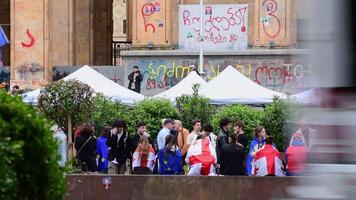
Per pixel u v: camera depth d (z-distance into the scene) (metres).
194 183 27.44
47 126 14.06
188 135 32.88
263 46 52.75
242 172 29.08
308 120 12.87
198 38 53.47
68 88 34.88
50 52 56.84
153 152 30.88
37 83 56.44
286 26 52.62
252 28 53.22
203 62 52.94
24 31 56.88
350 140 12.45
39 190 13.90
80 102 34.91
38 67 56.66
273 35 52.84
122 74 54.12
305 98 13.05
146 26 54.16
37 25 56.81
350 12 12.62
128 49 59.72
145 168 30.78
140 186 27.58
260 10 52.91
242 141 32.00
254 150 31.03
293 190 13.87
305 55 12.90
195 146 28.86
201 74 50.94
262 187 27.02
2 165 13.04
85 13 64.75
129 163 32.41
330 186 12.55
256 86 39.44
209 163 28.56
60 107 34.78
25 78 56.72
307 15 12.85
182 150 32.31
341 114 12.52
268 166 29.17
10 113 13.68
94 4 68.38
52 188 14.02
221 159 29.16
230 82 39.50
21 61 56.81
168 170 29.55
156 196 27.58
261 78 52.38
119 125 31.89
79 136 30.95
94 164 31.06
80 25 64.81
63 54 59.12
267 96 38.94
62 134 28.80
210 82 39.81
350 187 12.45
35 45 56.81
